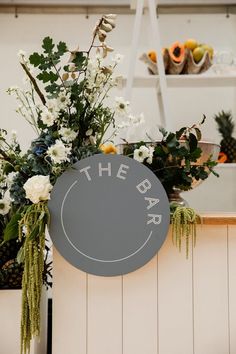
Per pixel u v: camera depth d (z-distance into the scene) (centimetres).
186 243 136
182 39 295
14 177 148
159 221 136
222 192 289
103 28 152
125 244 136
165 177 152
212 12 295
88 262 136
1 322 152
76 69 151
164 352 143
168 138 150
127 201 136
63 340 142
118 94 284
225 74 252
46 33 295
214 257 144
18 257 130
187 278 144
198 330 143
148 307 143
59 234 135
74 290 142
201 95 294
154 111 291
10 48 294
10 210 154
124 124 165
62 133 145
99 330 142
